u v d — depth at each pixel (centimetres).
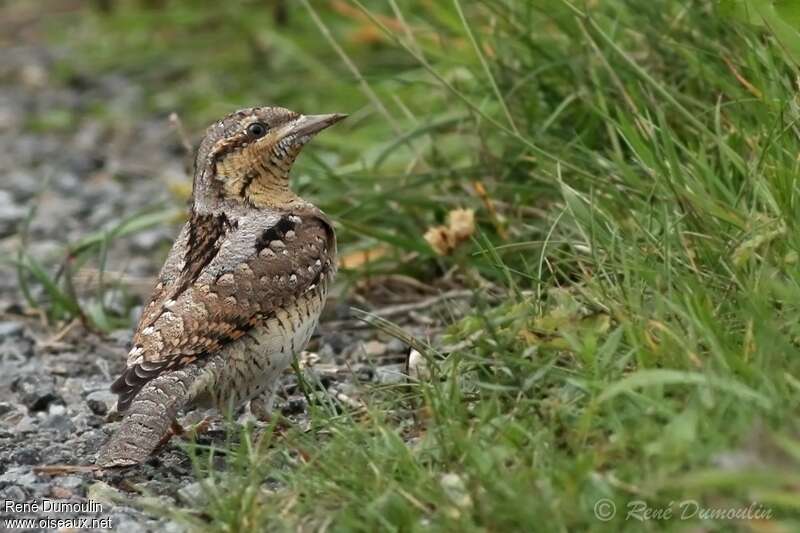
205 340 913
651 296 921
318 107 1783
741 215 966
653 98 1123
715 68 1148
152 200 1788
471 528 740
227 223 999
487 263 1186
